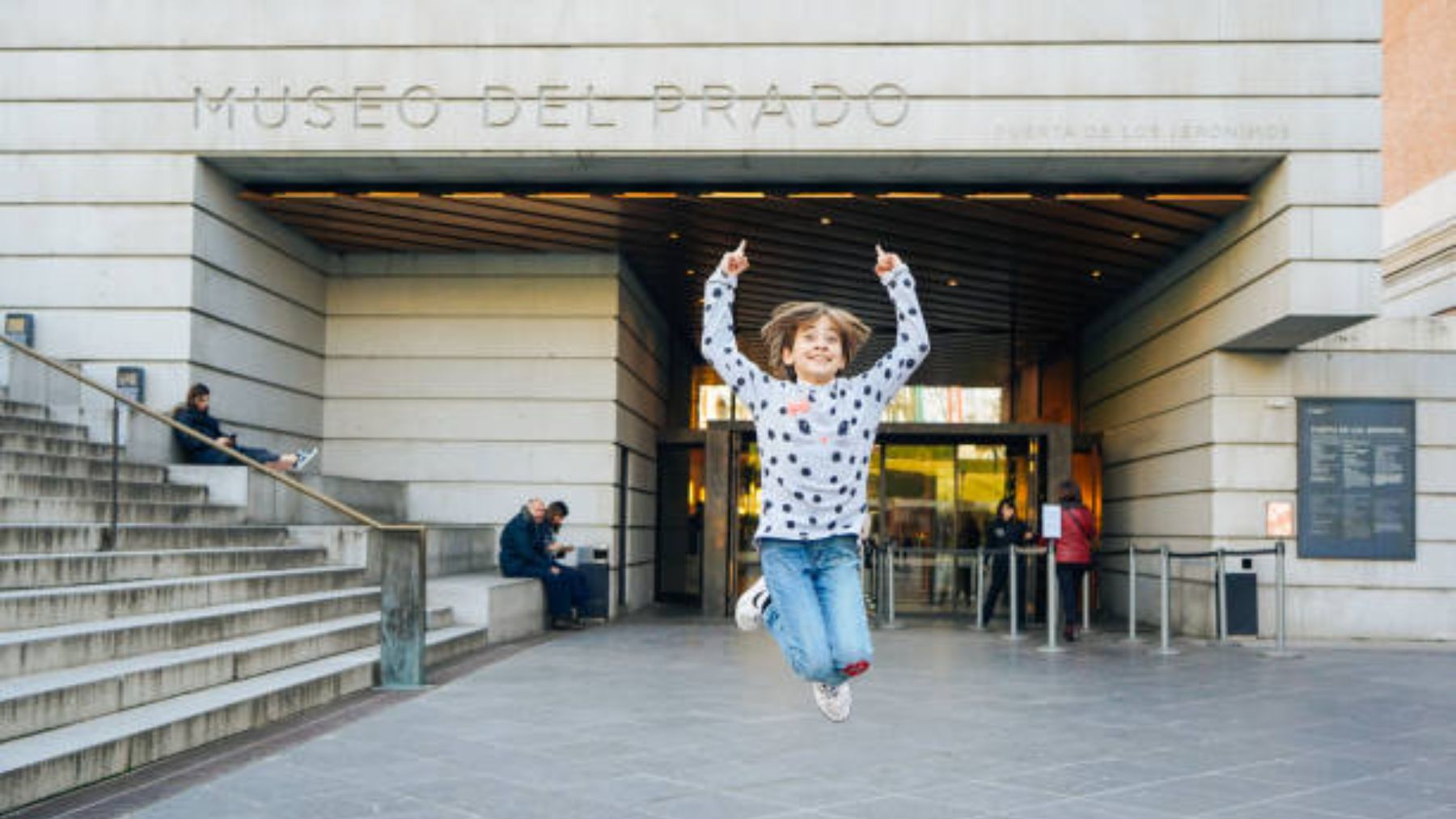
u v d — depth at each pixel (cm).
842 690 388
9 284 1293
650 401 1959
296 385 1551
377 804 561
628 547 1761
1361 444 1430
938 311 2025
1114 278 1736
